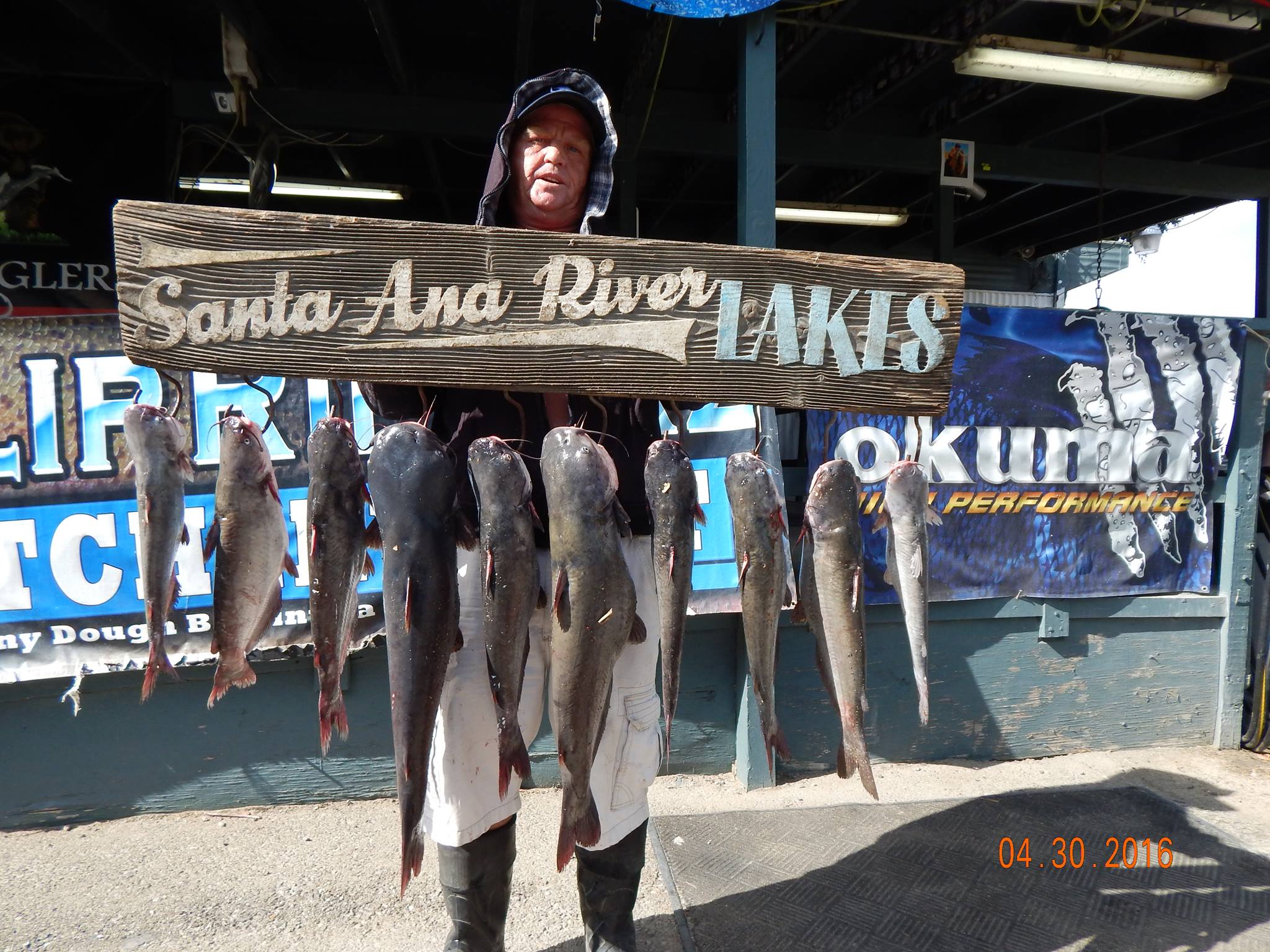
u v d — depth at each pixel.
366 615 3.11
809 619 1.88
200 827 3.04
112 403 2.96
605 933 1.98
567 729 1.58
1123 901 2.62
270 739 3.19
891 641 3.60
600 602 1.56
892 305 1.71
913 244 9.75
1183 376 3.76
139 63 4.57
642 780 1.97
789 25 4.88
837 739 3.52
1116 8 4.26
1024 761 3.72
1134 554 3.77
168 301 1.47
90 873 2.72
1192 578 3.84
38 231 4.64
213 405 3.01
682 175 7.38
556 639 1.58
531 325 1.58
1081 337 3.65
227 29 4.45
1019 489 3.62
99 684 3.06
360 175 7.45
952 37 4.69
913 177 7.47
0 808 3.01
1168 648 3.88
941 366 1.73
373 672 3.23
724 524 3.27
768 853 2.86
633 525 1.95
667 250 1.61
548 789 3.32
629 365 1.61
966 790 3.38
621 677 1.92
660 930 2.43
